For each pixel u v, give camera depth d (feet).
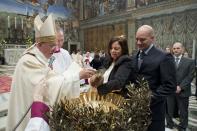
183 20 43.57
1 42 45.70
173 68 7.72
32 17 64.18
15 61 42.80
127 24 57.88
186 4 42.65
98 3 67.97
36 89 4.61
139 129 3.80
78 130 3.42
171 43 46.52
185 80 14.14
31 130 3.77
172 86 7.55
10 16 60.44
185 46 43.34
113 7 62.28
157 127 7.47
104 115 3.43
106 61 7.80
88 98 4.41
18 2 62.28
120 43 7.07
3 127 11.97
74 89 4.87
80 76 5.03
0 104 15.11
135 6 54.90
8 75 31.19
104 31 66.59
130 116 3.63
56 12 70.95
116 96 4.45
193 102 21.16
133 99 3.84
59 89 4.67
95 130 3.35
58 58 8.84
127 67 6.61
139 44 7.84
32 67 5.17
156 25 50.01
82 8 75.15
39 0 66.95
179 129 14.56
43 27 5.11
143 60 7.80
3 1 59.57
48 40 5.15
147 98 3.92
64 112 3.65
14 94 5.19
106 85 5.41
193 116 17.22
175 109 15.03
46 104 4.33
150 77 7.63
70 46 73.67
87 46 74.13
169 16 46.68
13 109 5.16
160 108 7.56
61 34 9.18
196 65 21.48
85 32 74.79
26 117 5.08
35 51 5.35
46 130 3.88
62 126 3.45
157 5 48.98
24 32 61.67
